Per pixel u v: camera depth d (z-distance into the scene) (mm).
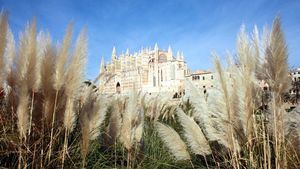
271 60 3303
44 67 3613
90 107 3801
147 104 8523
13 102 3793
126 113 3891
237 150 3492
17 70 3654
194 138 3584
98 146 4488
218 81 3457
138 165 3939
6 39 3752
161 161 4254
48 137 3766
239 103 3361
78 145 3975
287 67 3264
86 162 3771
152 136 5105
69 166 3715
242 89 3361
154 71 86812
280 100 3314
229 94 3396
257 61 3432
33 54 3619
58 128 3854
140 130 4148
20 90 3500
